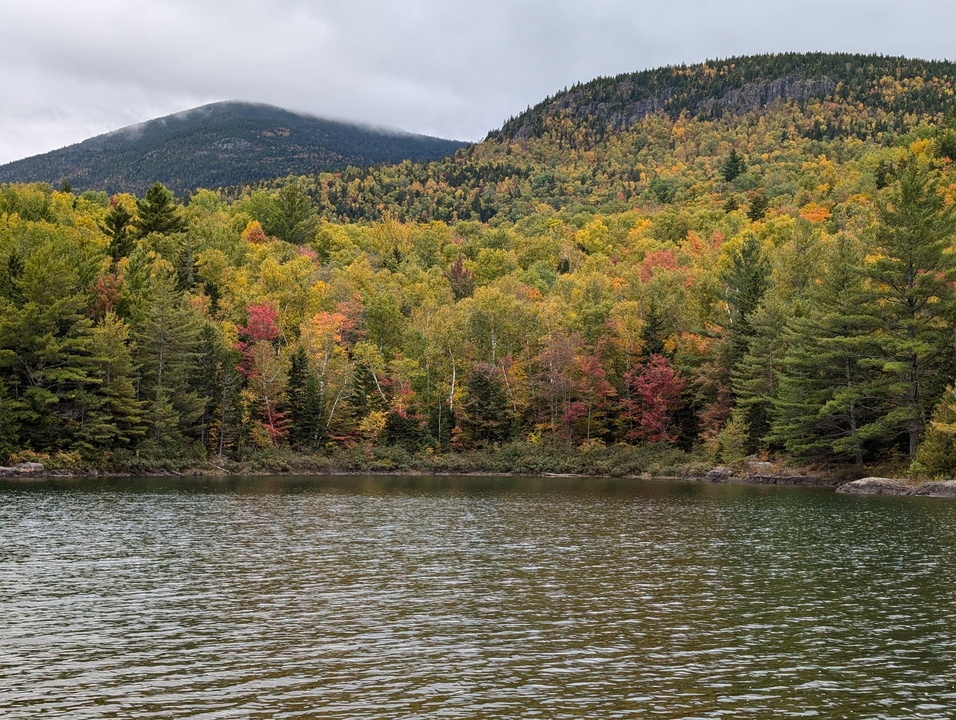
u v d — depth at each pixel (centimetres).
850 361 7531
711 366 9456
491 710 1769
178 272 11819
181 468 8438
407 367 11062
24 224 11462
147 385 8681
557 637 2298
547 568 3278
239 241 15912
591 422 10350
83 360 7944
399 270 17162
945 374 6981
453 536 4144
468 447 10506
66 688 1878
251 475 8712
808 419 7519
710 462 8938
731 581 3033
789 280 10338
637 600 2730
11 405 7538
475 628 2383
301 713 1747
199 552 3584
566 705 1800
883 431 7219
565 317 11369
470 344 11238
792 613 2569
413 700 1822
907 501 5881
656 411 9706
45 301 8006
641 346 10288
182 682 1925
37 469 7406
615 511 5309
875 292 7194
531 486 7662
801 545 3859
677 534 4228
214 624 2409
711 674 2005
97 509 5047
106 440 8188
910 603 2702
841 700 1848
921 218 7012
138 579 3011
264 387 9744
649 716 1745
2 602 2645
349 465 9706
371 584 2961
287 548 3722
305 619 2469
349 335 12094
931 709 1800
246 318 11469
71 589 2834
